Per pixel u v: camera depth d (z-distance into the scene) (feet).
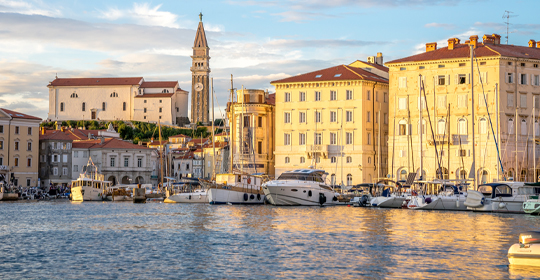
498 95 402.52
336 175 454.40
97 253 167.73
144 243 185.57
